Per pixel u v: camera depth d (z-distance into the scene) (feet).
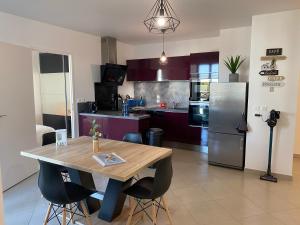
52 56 19.48
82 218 8.36
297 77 11.23
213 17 12.25
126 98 19.69
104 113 16.07
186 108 18.80
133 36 17.16
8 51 10.44
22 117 11.34
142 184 7.61
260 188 10.84
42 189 6.63
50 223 8.04
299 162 14.66
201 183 11.37
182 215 8.58
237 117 12.90
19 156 11.19
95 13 11.62
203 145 16.70
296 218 8.46
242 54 14.44
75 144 9.10
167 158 6.74
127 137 10.31
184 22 13.19
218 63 15.65
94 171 6.35
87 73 16.72
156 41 19.07
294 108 11.44
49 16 12.17
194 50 18.22
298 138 15.60
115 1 10.01
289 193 10.36
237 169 13.28
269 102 11.94
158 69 18.81
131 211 7.54
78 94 16.16
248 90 12.51
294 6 10.55
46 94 20.51
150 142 14.47
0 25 11.34
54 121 20.44
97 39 17.38
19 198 9.73
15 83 10.87
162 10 7.62
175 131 17.62
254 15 11.82
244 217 8.49
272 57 11.59
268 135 12.13
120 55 19.67
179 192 10.39
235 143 13.12
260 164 12.47
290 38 11.19
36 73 20.27
